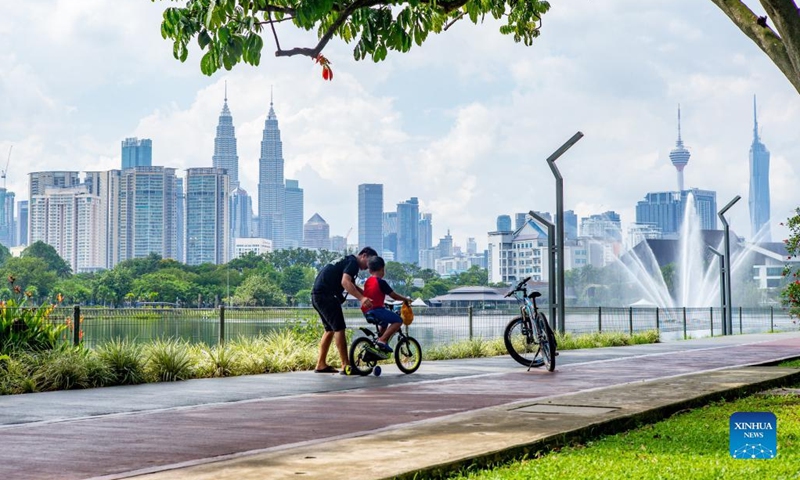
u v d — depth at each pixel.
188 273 193.50
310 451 7.30
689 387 12.38
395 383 14.27
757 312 50.59
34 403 11.63
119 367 14.67
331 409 10.84
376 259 16.02
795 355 20.22
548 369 16.75
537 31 14.96
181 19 9.70
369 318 15.84
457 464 6.81
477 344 22.36
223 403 11.55
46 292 177.75
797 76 10.07
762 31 10.77
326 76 10.72
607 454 7.57
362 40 10.47
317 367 16.33
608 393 11.57
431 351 21.44
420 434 8.16
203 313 18.23
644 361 19.47
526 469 6.85
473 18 13.05
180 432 8.97
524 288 17.39
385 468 6.52
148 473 6.57
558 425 8.60
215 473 6.45
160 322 17.61
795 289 23.53
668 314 44.47
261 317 19.34
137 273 194.75
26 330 15.70
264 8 10.11
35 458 7.49
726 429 9.08
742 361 19.44
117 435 8.77
